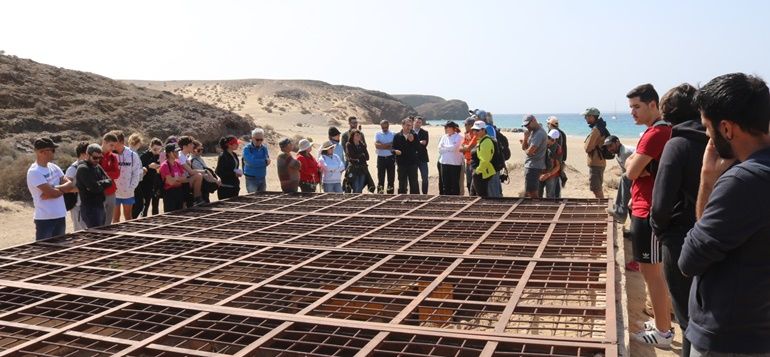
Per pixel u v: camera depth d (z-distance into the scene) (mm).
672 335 4992
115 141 9008
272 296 4598
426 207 8734
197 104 33719
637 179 4859
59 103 27984
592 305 4332
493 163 9969
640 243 4832
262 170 11133
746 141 2500
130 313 4254
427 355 3342
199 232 7047
